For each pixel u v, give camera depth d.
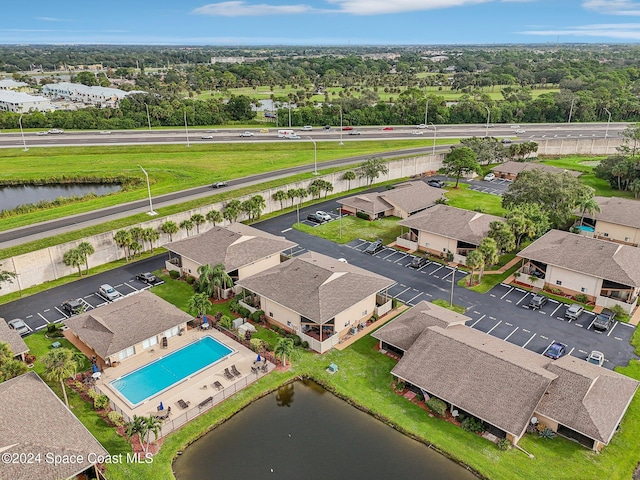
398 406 45.66
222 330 57.94
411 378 46.31
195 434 42.41
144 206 91.00
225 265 66.12
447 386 44.62
